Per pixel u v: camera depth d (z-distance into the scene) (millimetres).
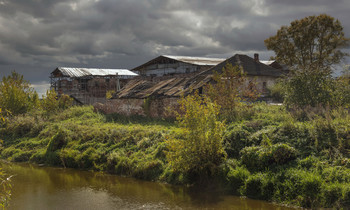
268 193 9727
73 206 10578
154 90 24203
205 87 18984
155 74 49344
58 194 12047
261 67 34625
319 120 11703
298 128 11789
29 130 23766
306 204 8766
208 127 11469
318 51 42750
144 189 11945
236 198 10047
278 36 44500
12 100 29328
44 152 18688
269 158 10562
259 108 16984
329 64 40625
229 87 17422
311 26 41531
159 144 14797
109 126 20500
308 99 15422
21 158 19234
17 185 13523
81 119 25969
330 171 9242
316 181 8984
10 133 23922
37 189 12820
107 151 16359
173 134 15008
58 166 17219
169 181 12375
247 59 34906
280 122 13117
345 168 9211
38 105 31859
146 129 17438
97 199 11188
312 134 11109
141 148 15305
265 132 12180
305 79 15852
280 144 10750
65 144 18766
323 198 8578
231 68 18031
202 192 10906
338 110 13195
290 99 16031
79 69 52906
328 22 40969
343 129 10828
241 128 12914
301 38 42469
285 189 9453
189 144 11383
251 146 11672
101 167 15523
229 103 16938
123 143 16500
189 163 11344
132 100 25359
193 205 9852
